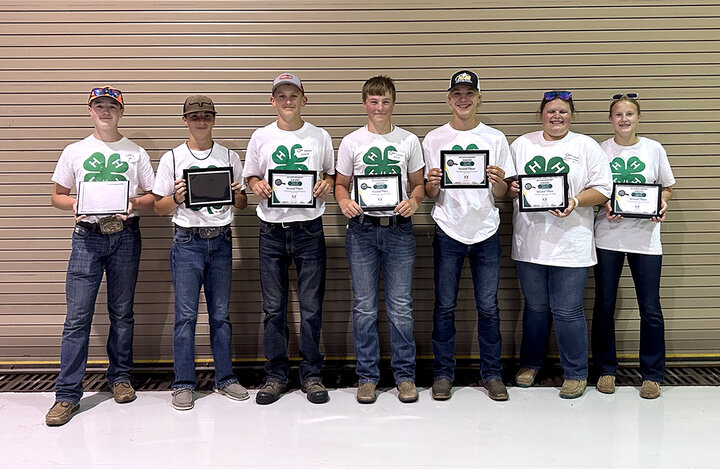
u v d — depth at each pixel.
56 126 3.45
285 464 2.39
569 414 2.86
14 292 3.54
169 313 3.56
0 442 2.60
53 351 3.59
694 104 3.47
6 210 3.49
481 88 3.46
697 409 2.93
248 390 3.23
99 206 2.90
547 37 3.43
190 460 2.43
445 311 3.12
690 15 3.43
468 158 2.98
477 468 2.36
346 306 3.57
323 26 3.42
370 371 3.06
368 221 2.98
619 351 3.60
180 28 3.41
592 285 3.58
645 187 3.03
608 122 3.48
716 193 3.53
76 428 2.74
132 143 3.13
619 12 3.42
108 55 3.42
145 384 3.34
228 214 3.09
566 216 3.02
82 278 2.94
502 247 3.54
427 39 3.44
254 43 3.43
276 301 3.07
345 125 3.48
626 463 2.39
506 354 3.59
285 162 3.00
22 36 3.40
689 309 3.58
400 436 2.63
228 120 3.46
